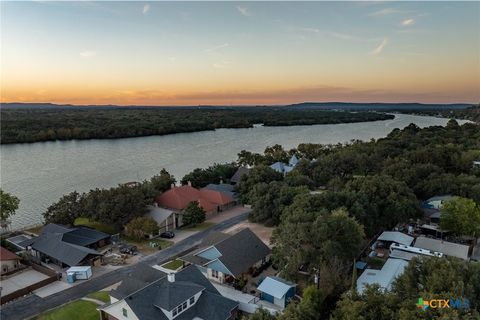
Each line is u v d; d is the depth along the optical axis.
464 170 90.81
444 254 46.88
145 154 147.50
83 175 108.25
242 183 81.62
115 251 54.09
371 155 100.81
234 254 44.72
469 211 52.78
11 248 54.91
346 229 42.34
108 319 34.28
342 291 36.00
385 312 25.16
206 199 76.19
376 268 45.66
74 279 44.22
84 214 61.47
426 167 79.44
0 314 36.69
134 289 35.34
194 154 148.00
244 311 36.09
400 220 56.03
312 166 97.62
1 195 64.81
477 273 28.16
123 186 67.56
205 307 33.25
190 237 59.88
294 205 54.41
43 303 38.94
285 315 28.42
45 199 85.25
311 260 40.09
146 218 60.31
